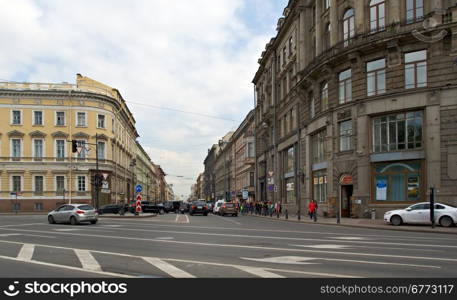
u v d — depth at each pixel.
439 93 27.14
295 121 45.16
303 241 16.14
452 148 26.48
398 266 10.02
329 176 34.31
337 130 33.69
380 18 30.44
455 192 26.19
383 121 30.05
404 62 28.88
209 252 12.88
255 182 68.38
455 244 14.91
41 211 57.56
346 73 33.12
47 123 58.72
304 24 41.91
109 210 48.44
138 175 106.31
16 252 13.24
